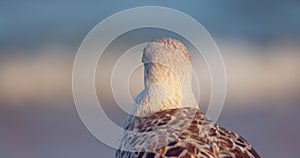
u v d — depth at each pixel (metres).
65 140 15.81
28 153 15.48
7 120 17.58
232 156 6.21
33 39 24.42
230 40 24.55
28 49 23.50
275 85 20.64
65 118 17.22
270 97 19.48
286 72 21.73
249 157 6.32
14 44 23.78
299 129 16.86
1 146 15.90
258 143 16.09
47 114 17.80
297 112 18.17
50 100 18.91
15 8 26.22
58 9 26.22
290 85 20.62
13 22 25.48
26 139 16.28
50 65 21.92
